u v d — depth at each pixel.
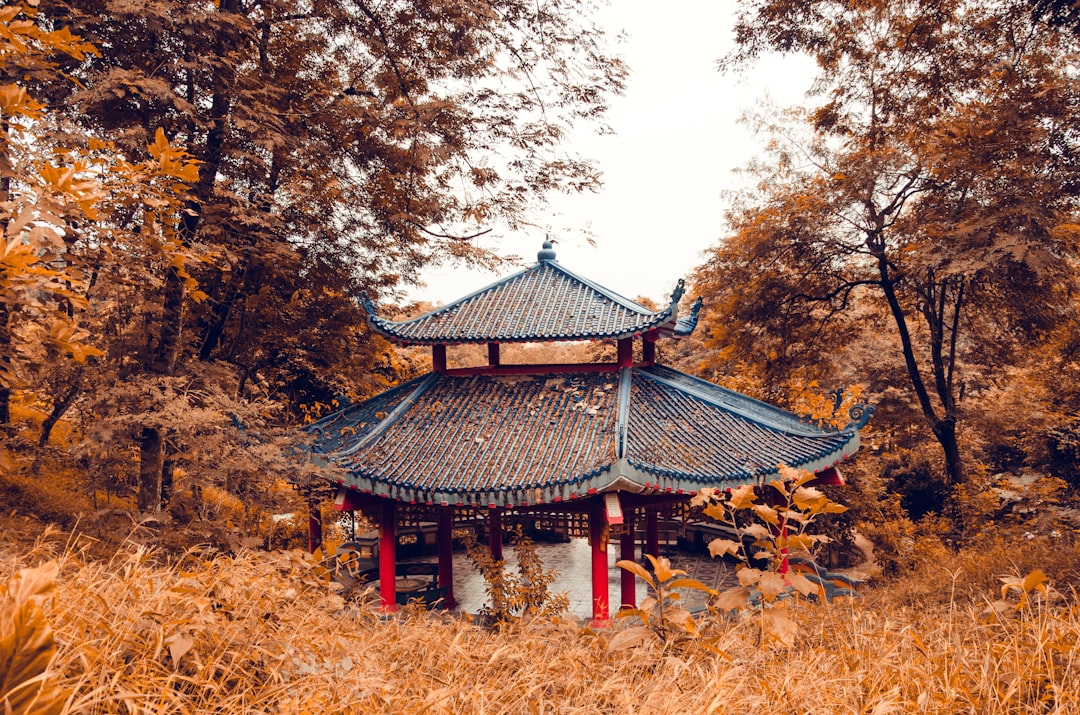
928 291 21.50
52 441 15.30
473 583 15.75
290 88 14.58
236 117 11.87
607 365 12.95
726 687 4.22
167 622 4.10
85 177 4.82
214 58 11.65
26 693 2.12
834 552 17.61
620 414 11.27
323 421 13.41
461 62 15.55
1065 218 15.50
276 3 13.59
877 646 5.43
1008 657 4.92
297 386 19.27
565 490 9.86
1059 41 14.20
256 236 13.24
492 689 4.57
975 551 15.27
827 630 6.20
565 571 16.97
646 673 5.19
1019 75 14.47
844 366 26.48
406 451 11.34
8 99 4.71
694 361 35.25
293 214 14.77
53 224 4.59
